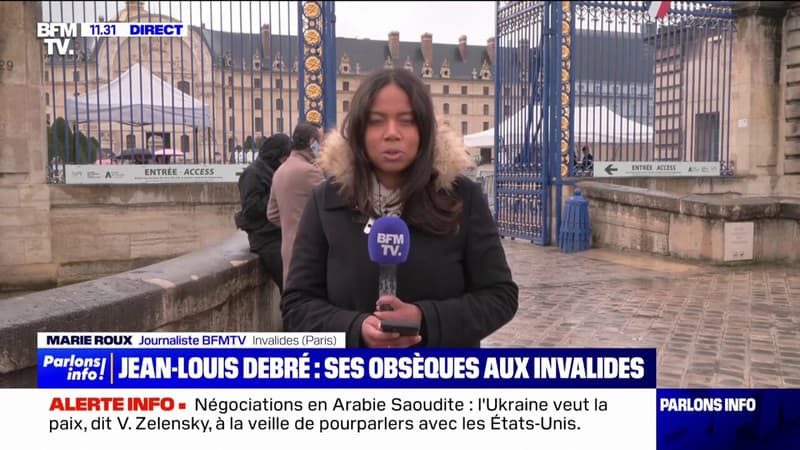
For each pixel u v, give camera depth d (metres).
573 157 13.12
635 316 6.98
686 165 13.88
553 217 13.12
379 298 2.00
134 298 3.24
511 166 14.16
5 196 9.97
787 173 14.25
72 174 10.37
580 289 8.50
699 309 7.28
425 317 2.01
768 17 14.12
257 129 11.10
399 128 2.03
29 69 10.05
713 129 16.08
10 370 2.65
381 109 2.05
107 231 10.42
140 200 10.52
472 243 2.15
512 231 14.17
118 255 10.47
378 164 2.07
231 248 5.55
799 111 14.03
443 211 2.07
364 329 2.02
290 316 2.20
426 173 2.05
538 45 13.26
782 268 9.91
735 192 14.16
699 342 5.95
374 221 2.07
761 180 14.24
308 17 11.28
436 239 2.10
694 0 13.90
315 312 2.12
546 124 12.99
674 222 10.91
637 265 10.38
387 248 1.94
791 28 14.10
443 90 82.62
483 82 84.12
